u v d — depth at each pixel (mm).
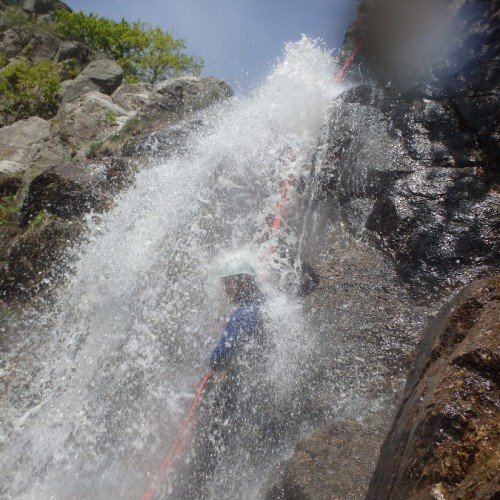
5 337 5902
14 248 6707
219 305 5020
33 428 4664
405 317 4543
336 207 6035
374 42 8445
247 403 4133
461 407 2248
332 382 4141
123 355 5156
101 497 3961
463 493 1870
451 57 7203
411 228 5273
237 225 6164
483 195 5371
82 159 9312
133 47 22547
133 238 6391
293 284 5145
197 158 7426
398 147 6230
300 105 7410
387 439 2736
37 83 15289
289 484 3209
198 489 3826
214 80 10102
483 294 3113
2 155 10609
